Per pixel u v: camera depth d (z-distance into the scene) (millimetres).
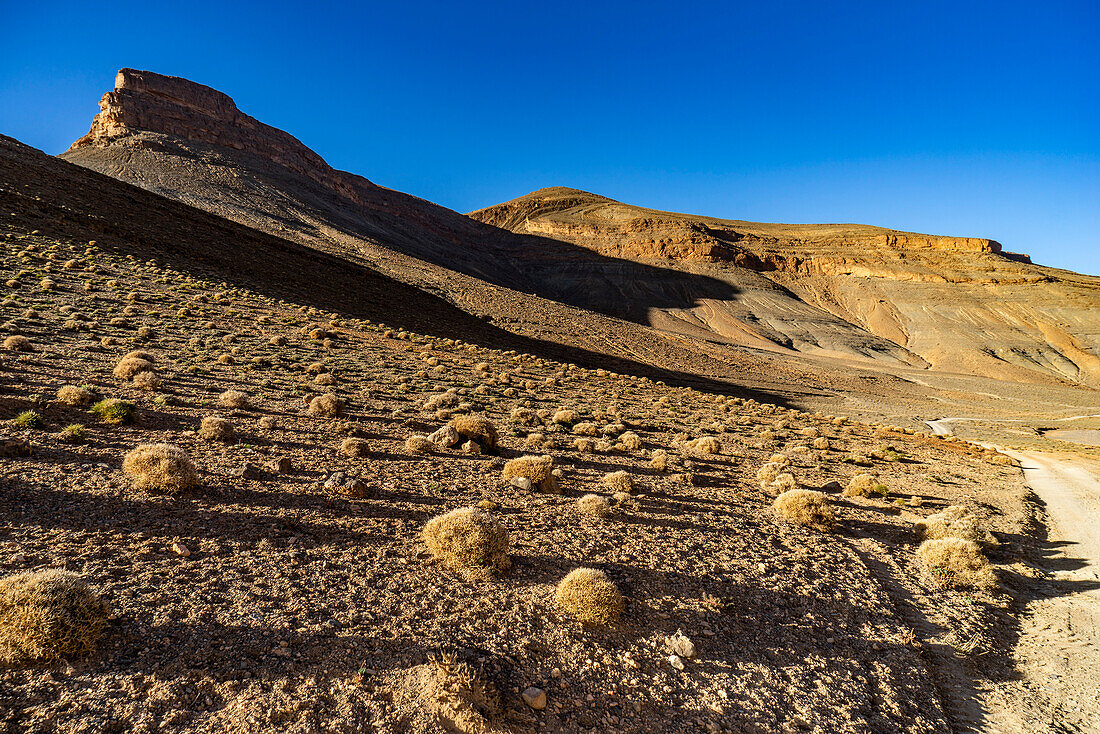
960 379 133375
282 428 17250
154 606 7109
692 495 17344
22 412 13750
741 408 50375
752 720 7262
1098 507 24078
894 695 8555
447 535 9891
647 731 6695
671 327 178250
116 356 23156
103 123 156875
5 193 48812
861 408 75188
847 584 12328
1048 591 14047
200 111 174750
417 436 17688
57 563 7625
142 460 10695
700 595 10422
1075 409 98125
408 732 5824
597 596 8680
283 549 9352
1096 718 8695
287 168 189375
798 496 16469
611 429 26969
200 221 77062
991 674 9852
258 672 6270
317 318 48094
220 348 29391
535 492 15086
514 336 80625
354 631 7367
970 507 21375
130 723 5277
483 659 7258
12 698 5285
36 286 31812
